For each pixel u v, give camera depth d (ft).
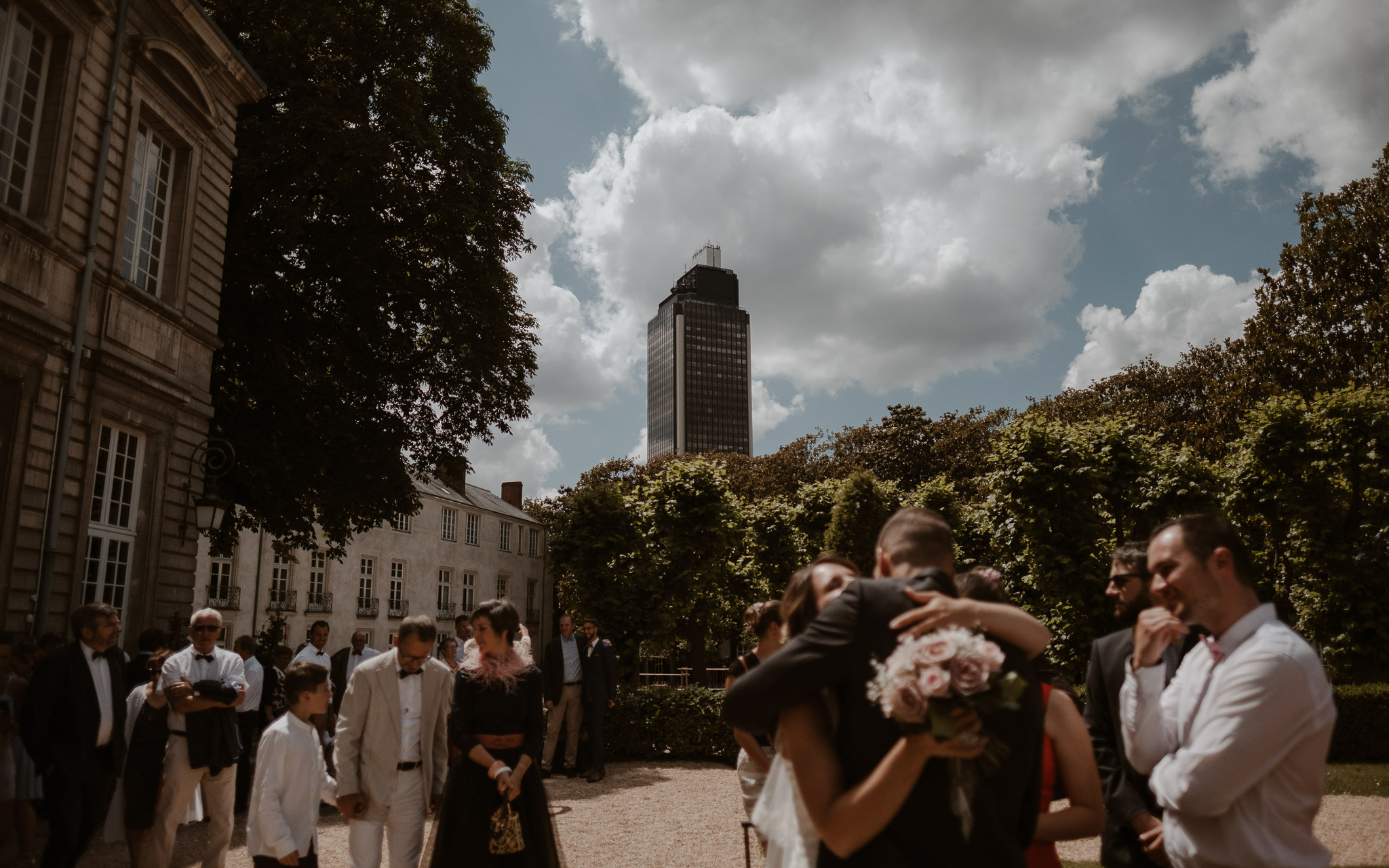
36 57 33.22
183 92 40.75
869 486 93.25
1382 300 71.00
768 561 99.81
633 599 60.95
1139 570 11.25
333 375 61.36
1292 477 57.88
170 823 20.04
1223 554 8.37
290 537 62.28
